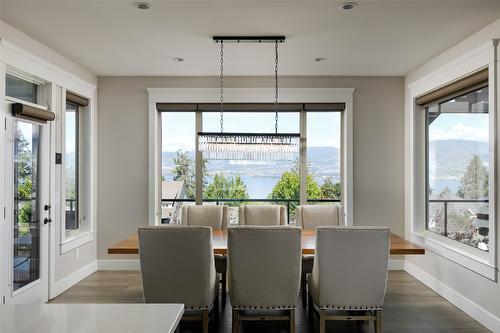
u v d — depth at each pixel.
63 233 4.27
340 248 2.88
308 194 5.35
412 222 4.93
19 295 3.50
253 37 3.66
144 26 3.39
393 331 3.26
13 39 3.41
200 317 3.06
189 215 4.37
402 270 5.24
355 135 5.22
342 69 4.86
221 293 4.31
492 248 3.25
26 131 3.66
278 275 2.94
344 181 5.29
